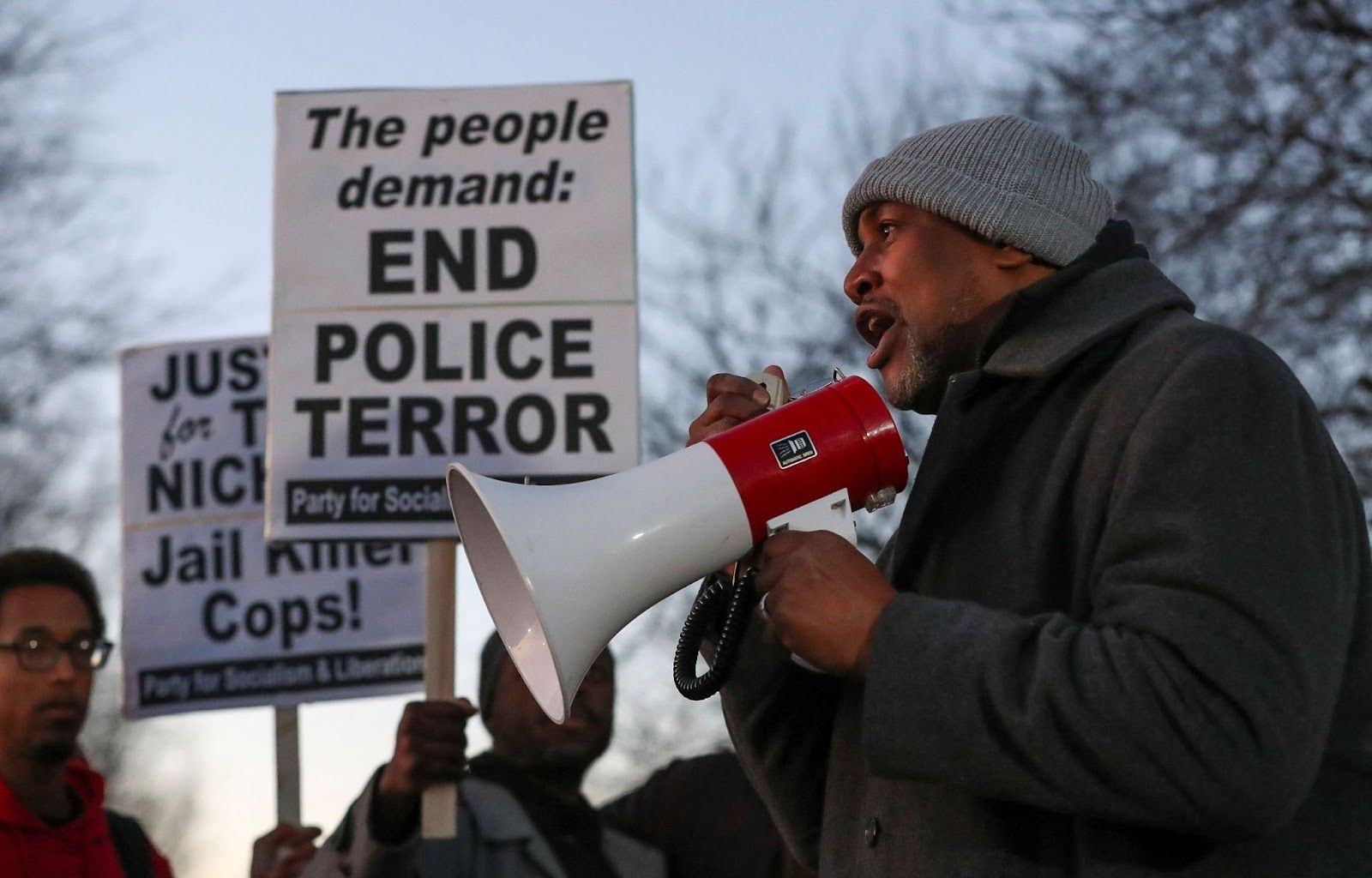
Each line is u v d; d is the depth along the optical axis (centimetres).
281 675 485
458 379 401
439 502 396
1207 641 164
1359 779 179
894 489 203
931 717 171
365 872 353
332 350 404
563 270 405
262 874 452
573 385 400
